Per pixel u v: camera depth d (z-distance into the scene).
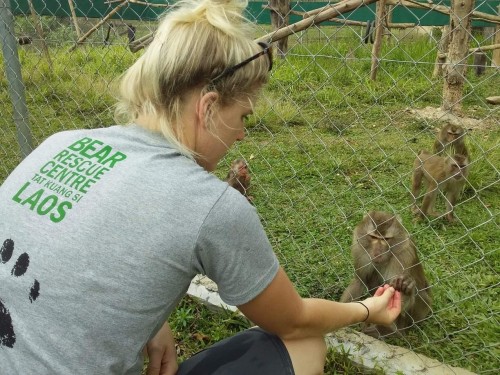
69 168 0.92
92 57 3.12
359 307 1.13
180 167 0.89
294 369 1.03
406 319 1.78
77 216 0.86
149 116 0.95
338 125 4.16
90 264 0.84
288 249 2.35
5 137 3.47
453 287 2.04
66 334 0.84
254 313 0.94
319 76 4.43
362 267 1.86
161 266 0.84
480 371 1.53
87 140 0.96
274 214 2.76
